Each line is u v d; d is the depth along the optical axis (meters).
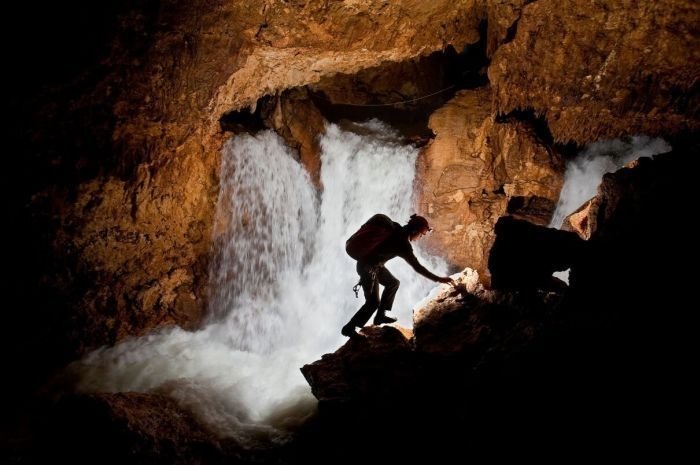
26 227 4.94
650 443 2.34
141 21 4.61
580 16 5.58
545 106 6.62
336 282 6.78
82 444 3.47
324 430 3.80
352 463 3.38
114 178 5.23
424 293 6.45
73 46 4.50
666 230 3.30
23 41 4.35
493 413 2.98
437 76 8.38
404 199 6.84
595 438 2.51
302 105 7.28
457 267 6.45
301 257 7.02
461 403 3.32
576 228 4.75
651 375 2.62
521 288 4.20
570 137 6.74
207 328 6.20
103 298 5.50
